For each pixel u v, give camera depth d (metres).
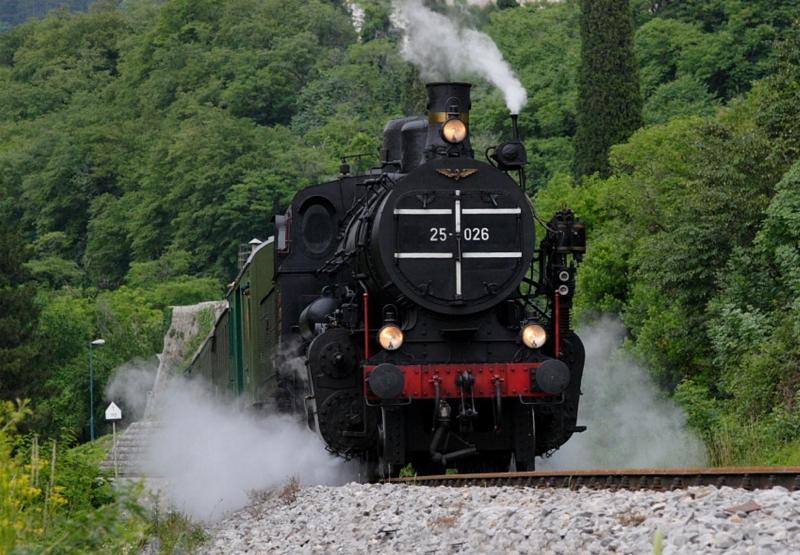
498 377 26.94
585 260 61.34
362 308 29.25
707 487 16.38
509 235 28.17
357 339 28.42
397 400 26.73
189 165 185.50
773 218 39.00
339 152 174.50
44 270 190.25
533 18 151.25
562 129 127.44
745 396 34.91
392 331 27.17
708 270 43.31
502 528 16.45
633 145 71.69
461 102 29.05
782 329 36.06
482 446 28.02
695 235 43.56
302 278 32.75
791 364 34.38
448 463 28.75
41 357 85.62
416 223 27.83
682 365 45.31
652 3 154.62
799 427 30.94
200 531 23.92
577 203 71.25
